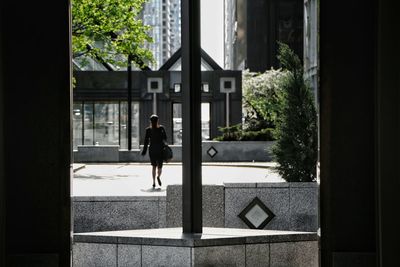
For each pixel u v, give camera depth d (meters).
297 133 15.48
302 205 13.55
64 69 6.89
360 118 7.04
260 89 58.97
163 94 49.97
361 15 7.02
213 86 50.19
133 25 35.28
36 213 6.85
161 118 50.12
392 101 6.40
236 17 99.56
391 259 6.33
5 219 6.41
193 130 10.41
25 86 6.86
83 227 13.14
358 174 7.05
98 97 49.66
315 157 15.41
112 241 10.21
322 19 7.06
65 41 6.88
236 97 50.28
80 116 49.75
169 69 52.47
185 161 10.43
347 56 7.05
